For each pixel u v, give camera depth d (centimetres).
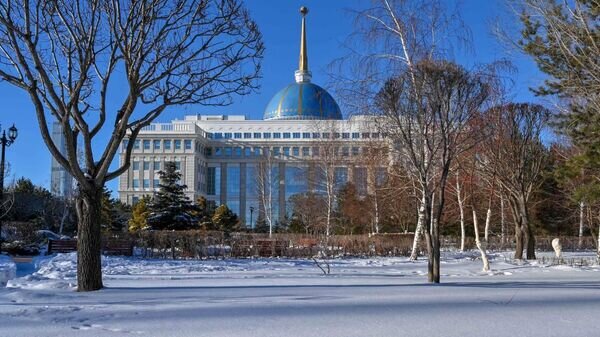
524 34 1845
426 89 1720
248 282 1794
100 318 1011
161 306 1156
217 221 7281
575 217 5562
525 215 3384
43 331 897
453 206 5047
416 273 2330
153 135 11556
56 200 5959
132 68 1460
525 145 3303
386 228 5694
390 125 1842
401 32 1881
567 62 1794
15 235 3953
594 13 1636
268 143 12050
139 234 3559
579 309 1132
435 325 948
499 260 3278
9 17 1336
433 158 1891
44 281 1805
